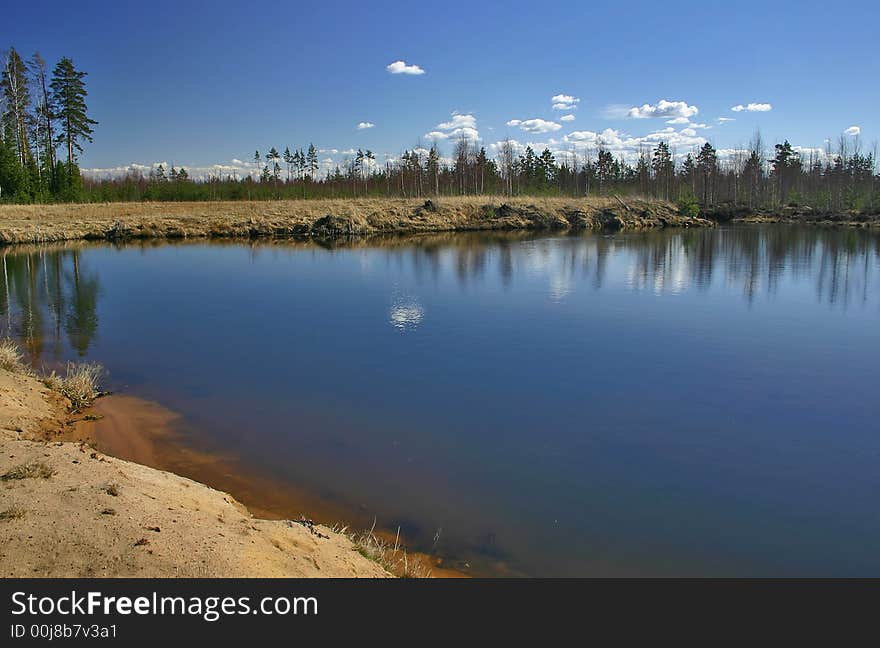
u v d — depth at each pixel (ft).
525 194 240.53
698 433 30.71
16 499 16.17
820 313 59.16
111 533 14.92
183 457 26.91
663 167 272.72
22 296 68.64
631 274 84.53
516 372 40.55
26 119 180.65
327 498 23.68
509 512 22.97
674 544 20.98
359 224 153.79
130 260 100.99
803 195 248.93
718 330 52.13
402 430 30.86
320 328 53.31
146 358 43.83
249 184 237.45
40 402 30.81
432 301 65.36
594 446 29.17
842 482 25.68
